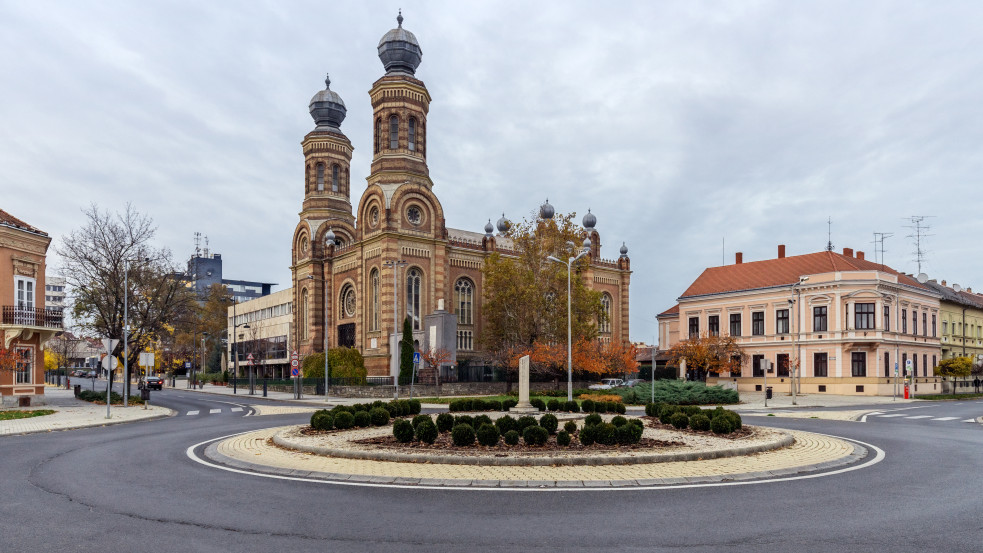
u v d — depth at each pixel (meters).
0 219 37.66
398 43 66.31
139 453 17.98
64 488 12.77
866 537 9.28
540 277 55.38
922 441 21.48
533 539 9.15
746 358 61.06
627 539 9.16
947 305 69.06
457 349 66.25
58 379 83.50
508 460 14.88
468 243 68.44
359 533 9.43
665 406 24.56
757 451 17.11
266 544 8.90
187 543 8.95
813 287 58.62
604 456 15.12
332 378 56.38
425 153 66.75
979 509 11.02
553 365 53.41
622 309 81.19
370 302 64.12
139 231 49.75
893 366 56.69
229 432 23.97
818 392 57.91
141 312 49.66
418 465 14.88
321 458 15.99
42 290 40.69
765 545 8.89
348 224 77.38
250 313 97.62
